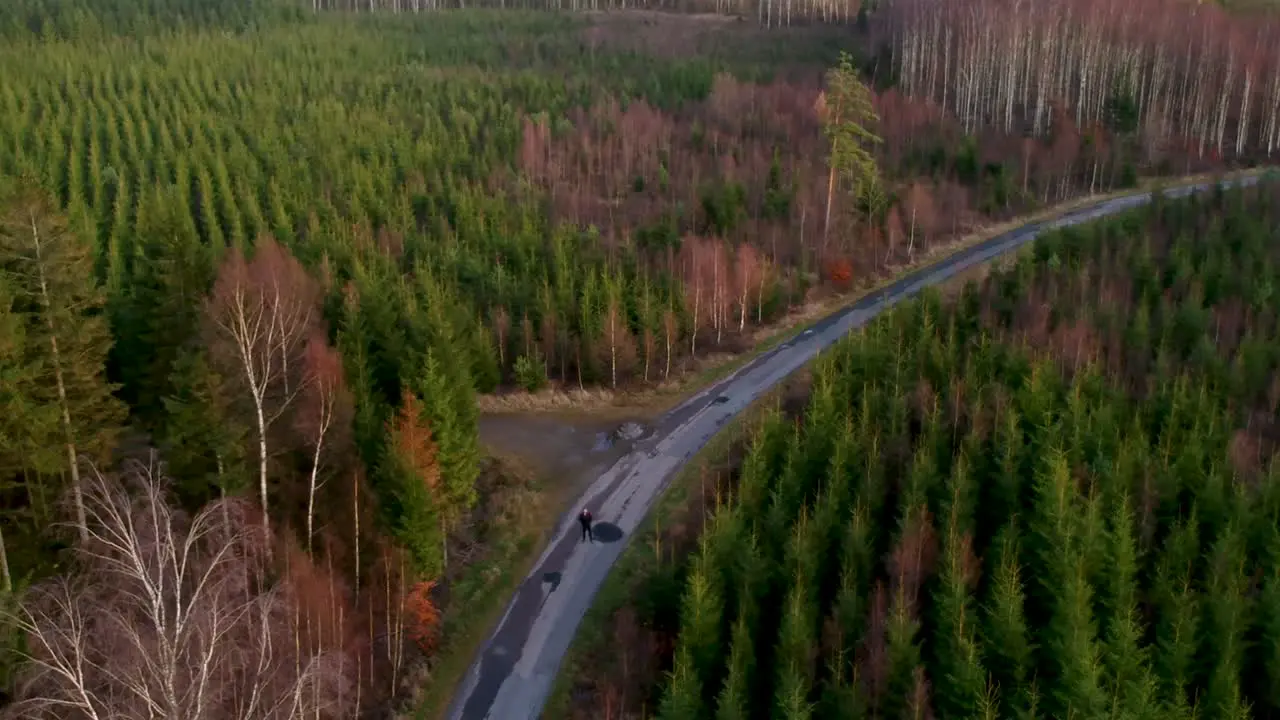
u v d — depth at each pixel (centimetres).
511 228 8588
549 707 4009
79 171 8975
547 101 11912
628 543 4941
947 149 10169
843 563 4116
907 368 5581
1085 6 11744
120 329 5166
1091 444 4659
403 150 10038
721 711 3456
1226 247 6869
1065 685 3381
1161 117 10975
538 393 6538
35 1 15200
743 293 7375
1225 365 5391
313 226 7819
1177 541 4012
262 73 12375
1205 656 3619
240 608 3006
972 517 4456
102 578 2973
